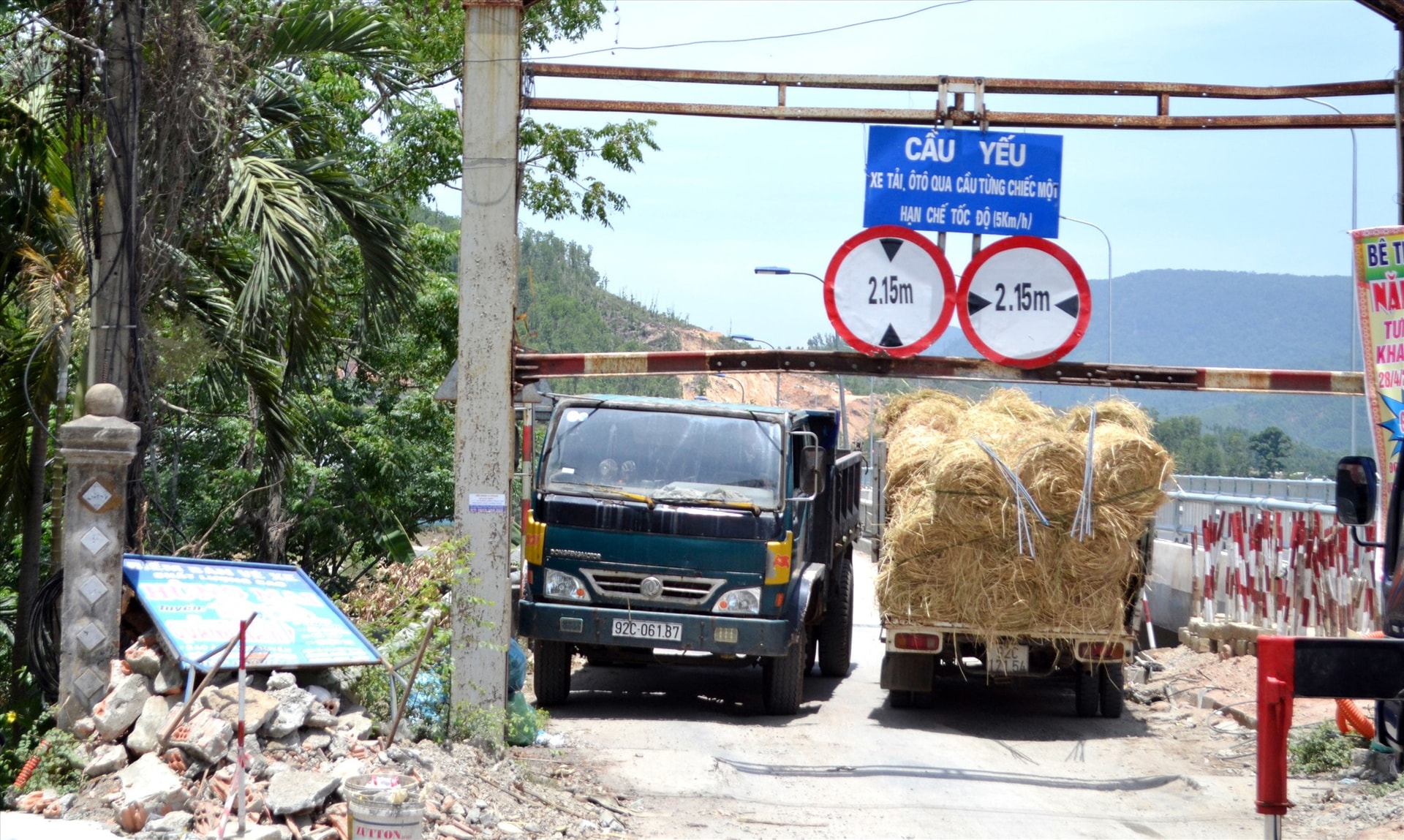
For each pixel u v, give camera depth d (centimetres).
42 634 751
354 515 1686
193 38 890
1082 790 820
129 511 891
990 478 957
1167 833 721
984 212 861
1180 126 870
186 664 625
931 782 826
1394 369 824
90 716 634
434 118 1986
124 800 555
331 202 1059
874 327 862
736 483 1004
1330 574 1041
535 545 996
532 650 1240
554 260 17000
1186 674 1180
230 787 572
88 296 947
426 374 1909
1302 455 10169
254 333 1050
